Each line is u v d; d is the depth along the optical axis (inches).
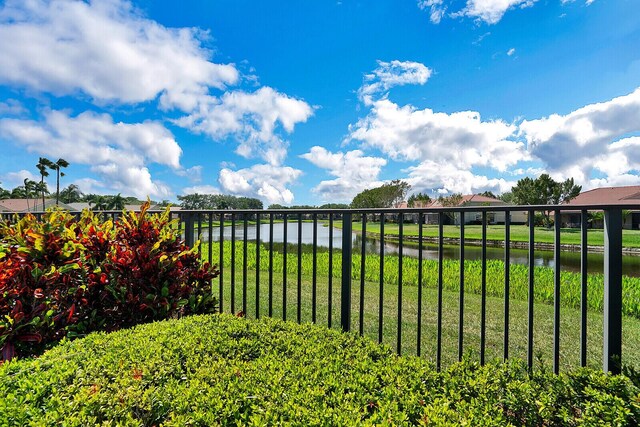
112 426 38.9
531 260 69.8
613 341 62.3
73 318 83.2
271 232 103.3
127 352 57.4
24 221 98.6
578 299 171.0
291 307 152.4
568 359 99.0
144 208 103.0
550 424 47.8
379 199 1943.9
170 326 74.2
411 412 44.4
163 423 38.9
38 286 80.8
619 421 44.9
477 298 181.6
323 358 59.7
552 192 1229.7
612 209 62.9
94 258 94.8
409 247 676.1
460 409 45.9
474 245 712.4
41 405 41.6
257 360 57.7
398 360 61.3
